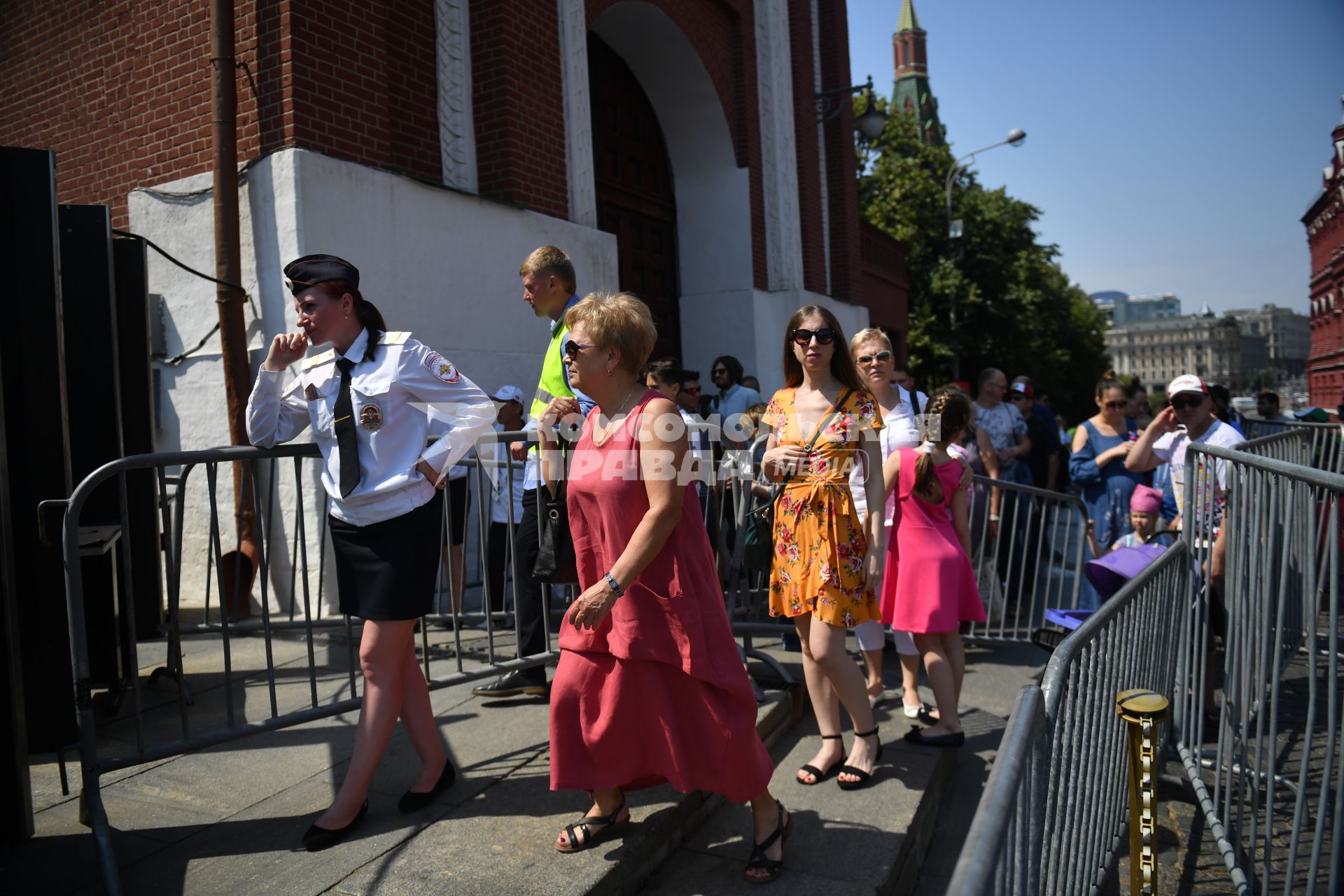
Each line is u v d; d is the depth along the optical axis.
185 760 3.15
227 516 5.29
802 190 11.56
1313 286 46.22
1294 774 3.19
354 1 5.43
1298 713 3.63
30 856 2.50
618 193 9.63
